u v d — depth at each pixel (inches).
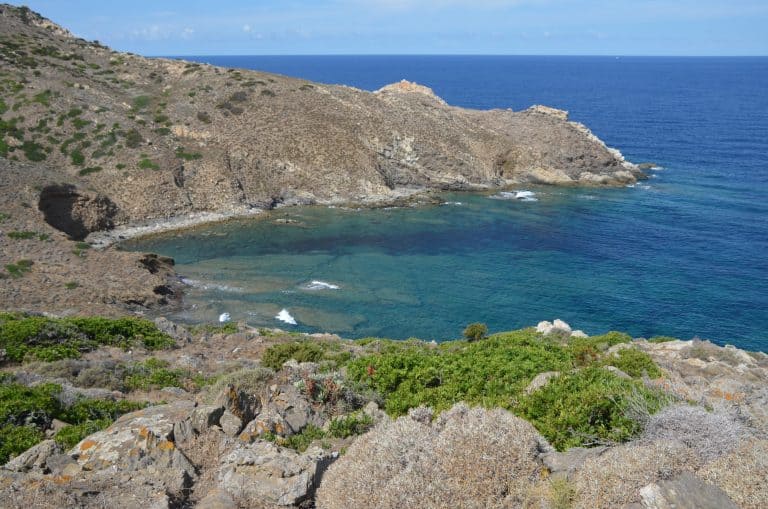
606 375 576.4
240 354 1115.9
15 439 491.5
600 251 2517.2
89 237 2524.6
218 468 416.2
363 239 2669.8
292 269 2274.9
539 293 2065.7
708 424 355.3
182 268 2256.4
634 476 292.8
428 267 2325.3
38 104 3061.0
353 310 1903.3
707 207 3159.5
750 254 2450.8
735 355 1072.2
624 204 3270.2
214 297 1984.5
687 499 277.3
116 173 2871.6
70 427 522.9
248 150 3292.3
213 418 474.6
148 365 879.1
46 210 2444.6
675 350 1083.9
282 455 417.7
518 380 684.7
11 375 682.8
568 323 1830.7
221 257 2399.1
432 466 322.0
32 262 1925.4
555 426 465.1
